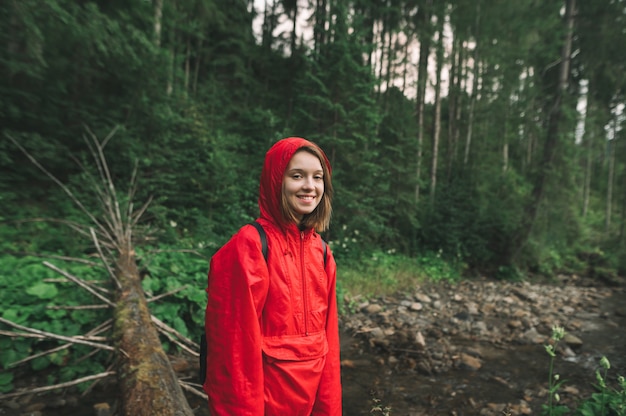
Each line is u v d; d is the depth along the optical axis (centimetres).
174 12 802
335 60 775
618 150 1548
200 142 746
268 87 1647
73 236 471
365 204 853
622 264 1118
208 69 1653
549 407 218
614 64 1020
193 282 395
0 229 458
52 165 575
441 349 427
